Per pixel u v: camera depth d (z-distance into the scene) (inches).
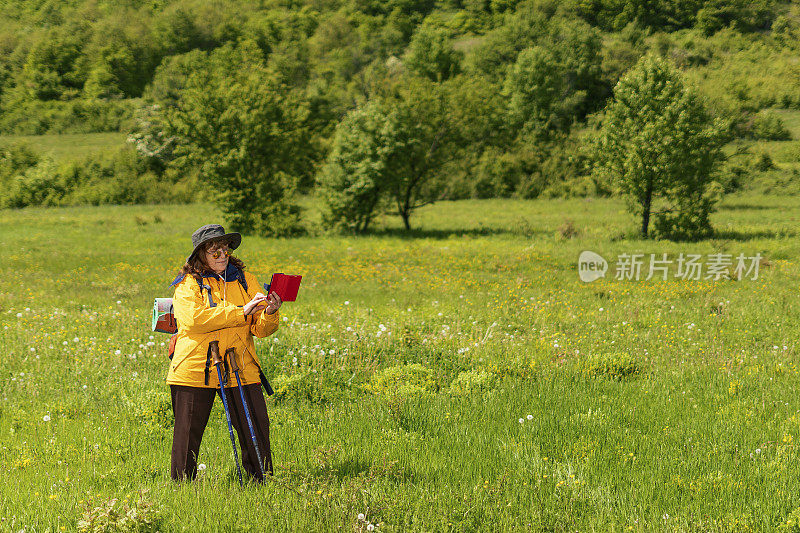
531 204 2000.5
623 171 1156.5
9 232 1272.1
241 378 161.8
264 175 1300.4
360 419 234.1
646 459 194.7
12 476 173.5
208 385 159.9
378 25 5502.0
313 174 1550.2
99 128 3329.2
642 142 1107.3
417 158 1282.0
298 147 1381.6
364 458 189.6
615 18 4911.4
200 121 1285.7
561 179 2370.8
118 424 230.1
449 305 510.3
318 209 1274.6
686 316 476.1
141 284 644.1
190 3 5329.7
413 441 207.8
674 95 1127.0
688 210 1126.4
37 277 697.6
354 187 1192.2
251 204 1283.2
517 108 3019.2
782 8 4778.5
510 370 302.5
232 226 1280.8
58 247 1030.4
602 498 162.2
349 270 775.1
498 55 3914.9
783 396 263.1
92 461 186.5
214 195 1301.7
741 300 547.8
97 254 931.3
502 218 1563.7
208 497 152.6
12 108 3821.4
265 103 1300.4
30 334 368.5
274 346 319.0
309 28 5324.8
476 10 5625.0
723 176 1841.8
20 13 5472.4
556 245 1046.4
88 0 5255.9
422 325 405.1
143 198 2192.4
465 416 237.5
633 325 444.1
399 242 1115.3
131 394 260.8
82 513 143.7
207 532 138.9
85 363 307.0
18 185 2142.0
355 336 339.0
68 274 720.3
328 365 299.7
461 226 1378.0
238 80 1347.2
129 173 2308.1
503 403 253.6
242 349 162.1
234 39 5012.3
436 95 1282.0
